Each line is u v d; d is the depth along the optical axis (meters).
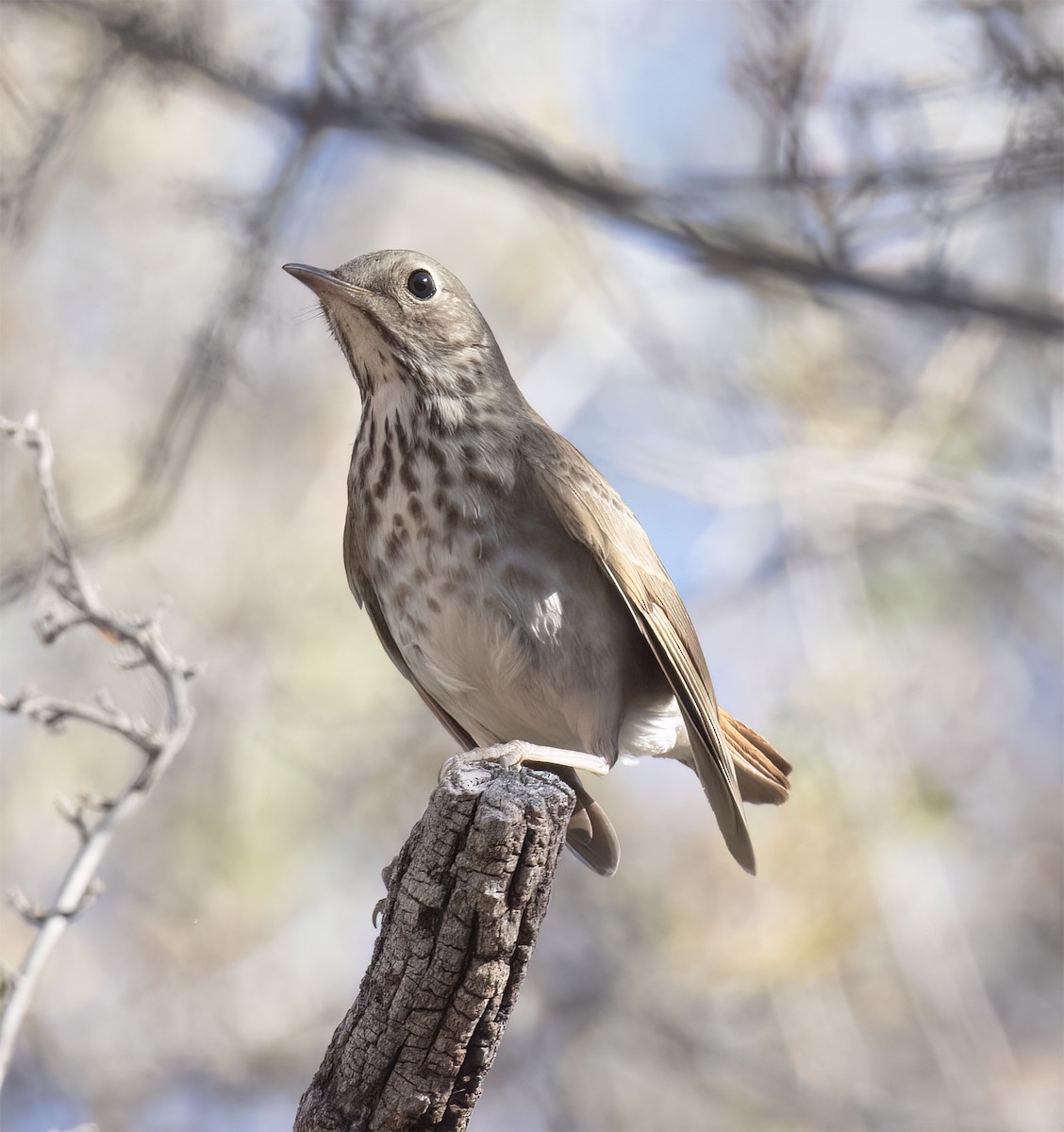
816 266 10.33
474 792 5.61
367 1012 5.74
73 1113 14.02
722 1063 14.67
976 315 10.62
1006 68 9.77
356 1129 5.73
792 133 10.12
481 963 5.60
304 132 10.47
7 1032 6.59
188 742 14.35
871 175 9.99
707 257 10.45
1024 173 9.80
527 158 10.61
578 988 14.98
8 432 7.46
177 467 10.51
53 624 7.43
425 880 5.62
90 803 7.18
